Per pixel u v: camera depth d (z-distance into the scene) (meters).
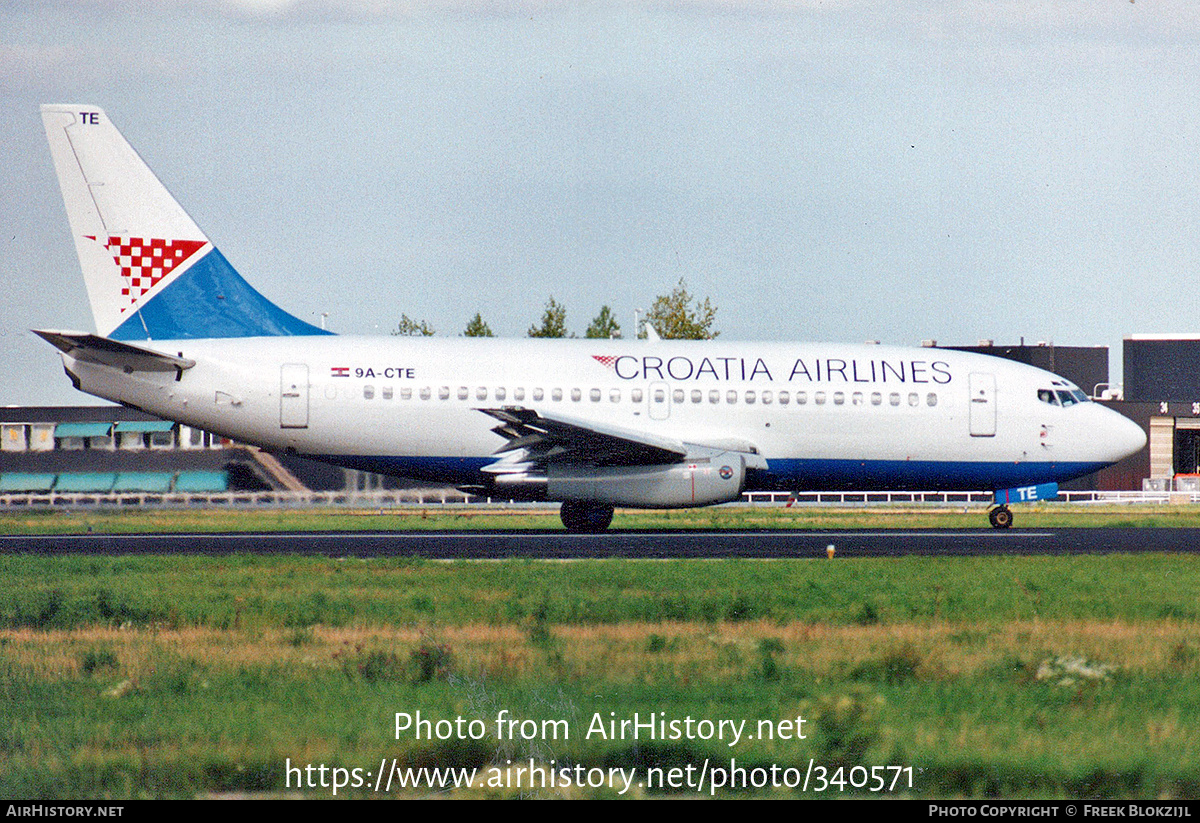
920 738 36.88
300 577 72.00
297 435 109.81
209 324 111.81
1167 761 34.81
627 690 42.19
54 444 184.12
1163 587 68.25
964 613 58.75
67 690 42.50
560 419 101.50
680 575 73.44
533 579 71.12
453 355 111.81
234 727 37.72
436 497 184.88
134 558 82.38
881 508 179.75
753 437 113.81
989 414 117.50
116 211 110.75
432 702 40.44
